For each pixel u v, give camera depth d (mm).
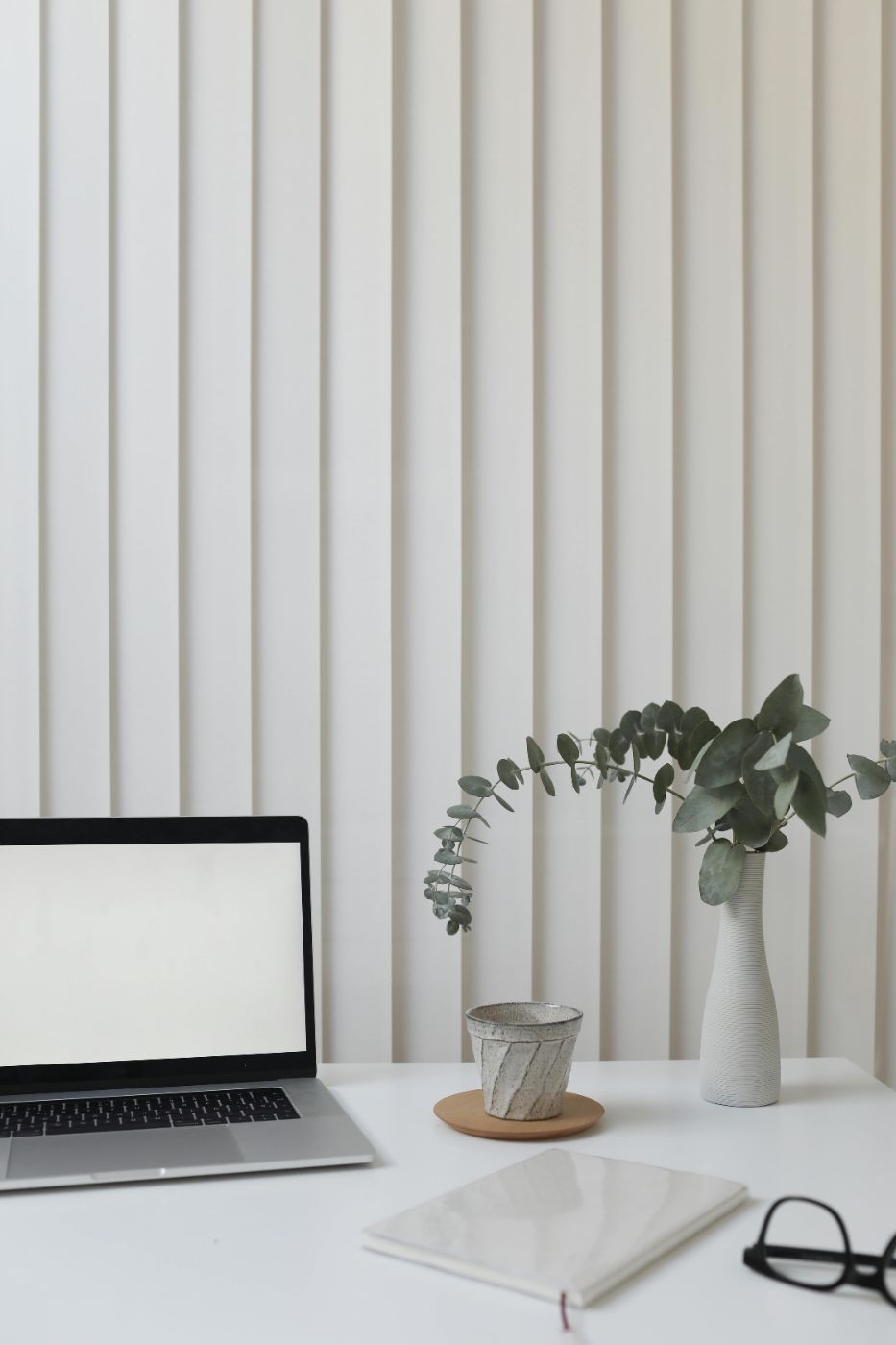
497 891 1743
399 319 1741
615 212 1777
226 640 1718
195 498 1717
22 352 1684
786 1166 1023
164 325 1707
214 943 1230
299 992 1246
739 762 1137
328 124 1736
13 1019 1167
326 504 1736
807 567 1799
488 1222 857
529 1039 1096
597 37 1759
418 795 1740
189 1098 1163
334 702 1735
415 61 1743
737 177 1786
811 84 1796
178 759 1699
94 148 1695
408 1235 833
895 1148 1074
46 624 1691
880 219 1809
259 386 1728
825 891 1802
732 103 1788
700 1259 833
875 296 1812
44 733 1688
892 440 1827
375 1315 749
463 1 1749
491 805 1743
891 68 1826
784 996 1792
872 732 1812
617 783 1762
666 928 1762
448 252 1741
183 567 1715
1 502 1685
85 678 1694
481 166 1756
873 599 1812
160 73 1705
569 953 1756
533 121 1755
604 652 1768
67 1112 1117
